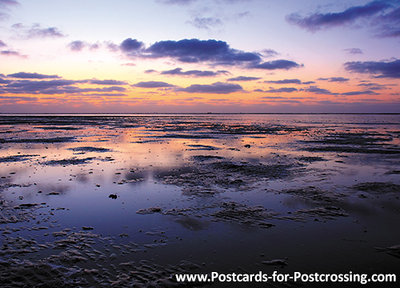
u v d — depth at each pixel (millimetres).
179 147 25078
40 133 40500
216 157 19203
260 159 18422
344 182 12156
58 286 4812
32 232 7055
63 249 6145
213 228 7363
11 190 10844
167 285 4836
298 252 6070
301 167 15578
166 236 6871
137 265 5500
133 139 32812
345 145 26922
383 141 30578
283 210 8695
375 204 9180
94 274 5180
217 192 10688
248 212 8508
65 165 15938
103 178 12836
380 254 5961
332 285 4855
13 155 19562
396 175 13523
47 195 10227
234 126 67625
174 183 12008
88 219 7980
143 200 9727
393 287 4789
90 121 92562
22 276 5094
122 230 7227
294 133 44031
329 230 7195
